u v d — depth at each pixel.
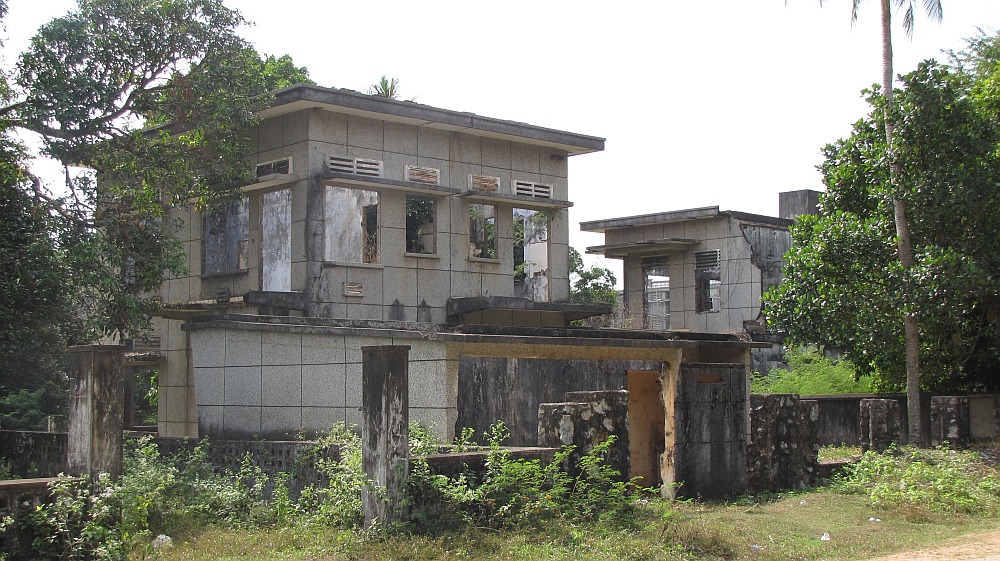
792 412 15.50
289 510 10.46
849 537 11.16
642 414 14.94
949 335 21.33
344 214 21.81
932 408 19.89
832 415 21.47
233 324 13.00
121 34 18.09
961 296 18.27
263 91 21.14
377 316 22.08
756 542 10.73
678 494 13.30
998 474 16.20
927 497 13.67
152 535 9.61
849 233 19.75
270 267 21.84
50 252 16.30
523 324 24.84
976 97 20.09
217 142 19.47
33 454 14.27
